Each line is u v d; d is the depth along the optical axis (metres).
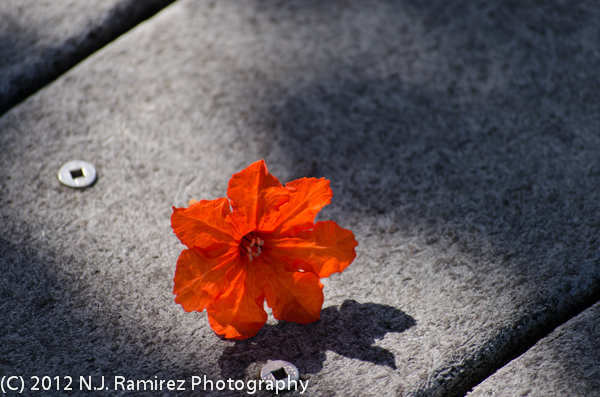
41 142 0.49
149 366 0.44
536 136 0.50
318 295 0.44
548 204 0.48
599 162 0.49
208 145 0.50
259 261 0.44
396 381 0.44
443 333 0.45
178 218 0.43
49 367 0.44
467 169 0.49
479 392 0.44
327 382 0.44
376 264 0.47
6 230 0.47
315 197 0.44
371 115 0.51
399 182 0.49
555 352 0.44
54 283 0.46
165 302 0.46
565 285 0.46
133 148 0.49
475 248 0.47
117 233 0.47
